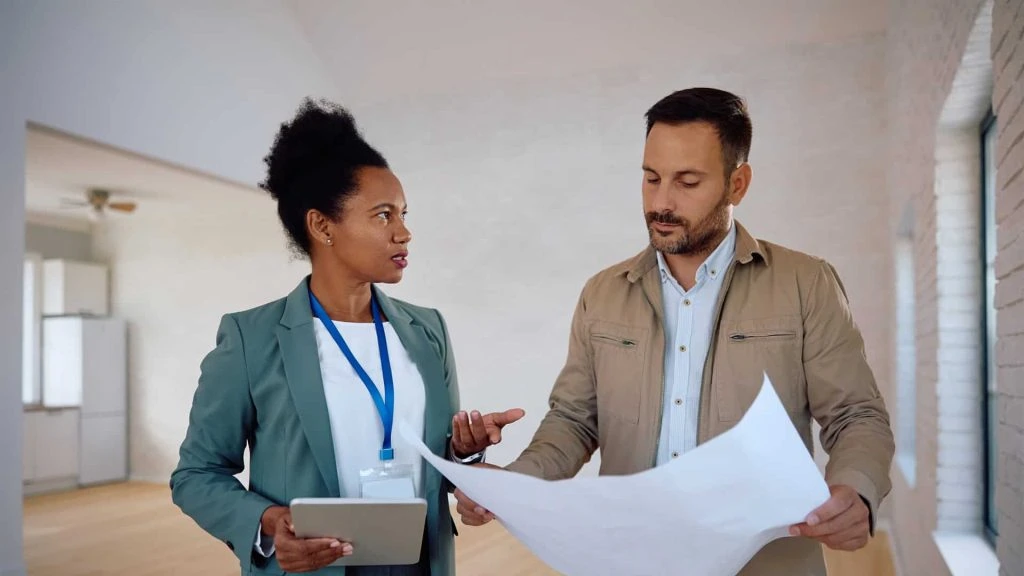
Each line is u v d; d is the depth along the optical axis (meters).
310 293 1.46
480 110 7.05
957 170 3.07
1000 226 1.68
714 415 1.37
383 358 1.42
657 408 1.41
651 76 6.50
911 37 3.96
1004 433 1.63
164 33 5.63
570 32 6.45
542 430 1.50
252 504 1.27
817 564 1.35
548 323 6.75
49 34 4.80
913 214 4.39
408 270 7.20
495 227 6.96
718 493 0.88
